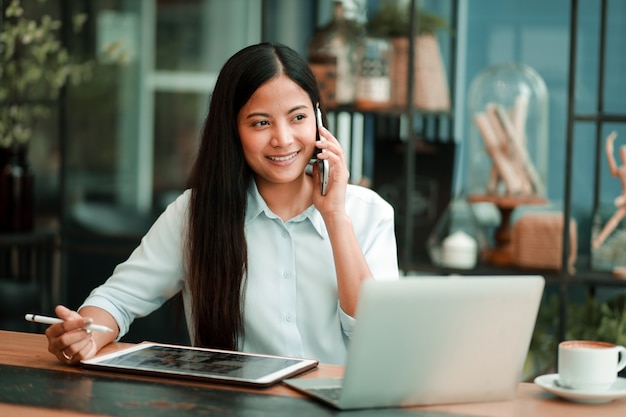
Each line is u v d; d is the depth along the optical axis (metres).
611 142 3.56
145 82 4.73
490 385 1.58
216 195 2.12
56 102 4.13
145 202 4.75
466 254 3.73
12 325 3.93
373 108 3.67
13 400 1.53
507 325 1.55
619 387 1.61
